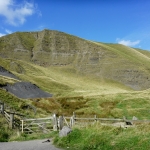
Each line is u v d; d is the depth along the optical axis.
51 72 175.75
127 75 194.75
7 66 141.12
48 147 15.27
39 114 36.97
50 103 54.62
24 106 37.69
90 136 14.80
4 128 20.39
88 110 49.16
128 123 20.95
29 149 14.60
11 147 15.45
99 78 191.00
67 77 173.25
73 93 83.69
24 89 72.00
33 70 159.00
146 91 74.94
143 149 11.98
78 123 22.69
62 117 24.00
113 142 13.32
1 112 22.50
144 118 41.88
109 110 47.88
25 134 21.50
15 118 24.28
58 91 98.75
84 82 164.25
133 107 50.56
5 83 68.94
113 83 184.00
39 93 74.12
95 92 85.75
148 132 13.80
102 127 16.25
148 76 195.62
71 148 14.54
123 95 64.69
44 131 23.14
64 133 16.86
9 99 36.62
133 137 13.30
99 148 13.33
